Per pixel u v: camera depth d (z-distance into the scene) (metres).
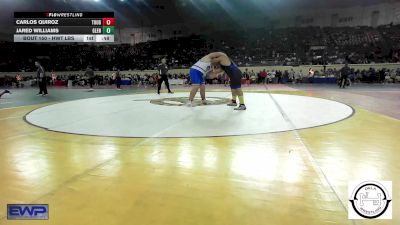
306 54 29.41
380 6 31.42
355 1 32.09
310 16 35.34
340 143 4.20
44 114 7.52
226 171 3.12
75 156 3.71
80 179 2.93
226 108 8.02
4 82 26.31
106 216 2.22
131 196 2.55
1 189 2.71
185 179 2.91
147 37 39.78
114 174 3.06
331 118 6.31
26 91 18.58
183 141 4.39
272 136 4.65
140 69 31.02
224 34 36.78
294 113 7.05
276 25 36.94
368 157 3.53
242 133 4.88
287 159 3.49
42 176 3.03
